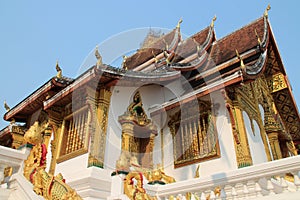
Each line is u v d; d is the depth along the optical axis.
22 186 4.12
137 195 4.13
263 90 12.12
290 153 12.45
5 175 5.04
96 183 6.11
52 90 8.53
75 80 6.84
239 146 7.42
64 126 8.30
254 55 9.43
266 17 11.16
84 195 5.94
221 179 4.83
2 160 4.34
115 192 4.24
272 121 10.91
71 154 7.49
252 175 4.46
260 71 8.34
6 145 11.46
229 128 7.89
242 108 8.54
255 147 8.41
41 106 9.88
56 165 7.84
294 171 4.10
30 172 4.26
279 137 11.49
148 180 6.02
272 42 11.91
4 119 10.80
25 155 4.58
